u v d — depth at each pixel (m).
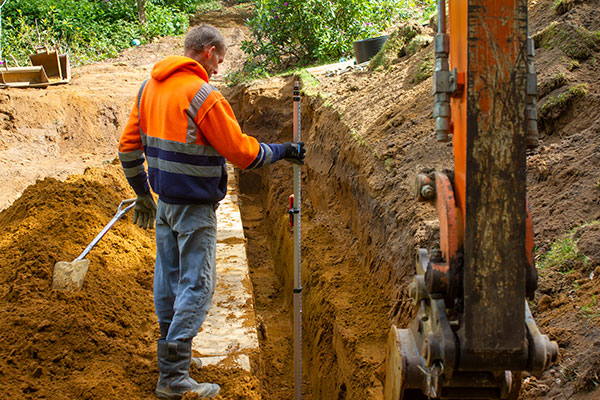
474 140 1.96
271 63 14.51
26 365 3.36
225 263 5.55
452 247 2.13
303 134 10.15
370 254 5.54
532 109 2.12
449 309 2.30
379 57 9.53
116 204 6.16
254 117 11.73
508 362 2.06
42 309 3.70
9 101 11.56
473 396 2.26
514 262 2.00
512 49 1.94
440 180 2.24
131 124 3.25
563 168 4.26
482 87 1.95
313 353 5.55
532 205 4.23
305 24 13.24
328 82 10.05
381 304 4.86
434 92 2.22
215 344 4.07
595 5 5.72
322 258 6.35
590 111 4.63
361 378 4.14
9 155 10.66
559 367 2.91
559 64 5.18
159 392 3.30
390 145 6.01
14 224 5.31
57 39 18.22
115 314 4.06
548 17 6.00
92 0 20.95
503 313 2.01
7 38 16.78
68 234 4.81
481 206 1.98
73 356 3.54
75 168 10.45
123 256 5.01
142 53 18.03
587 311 3.10
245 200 11.41
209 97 2.91
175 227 3.11
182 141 2.95
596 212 3.78
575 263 3.49
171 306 3.32
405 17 13.84
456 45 2.10
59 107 11.92
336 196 7.43
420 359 2.30
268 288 7.97
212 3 23.89
